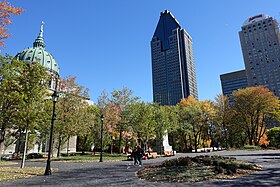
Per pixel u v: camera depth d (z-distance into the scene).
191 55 178.75
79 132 34.12
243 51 130.88
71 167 18.12
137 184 8.77
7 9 11.40
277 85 116.25
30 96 17.25
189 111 54.94
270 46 122.75
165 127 41.16
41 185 9.34
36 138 39.50
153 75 178.38
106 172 13.62
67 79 33.94
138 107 38.88
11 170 15.73
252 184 7.66
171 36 178.88
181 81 163.12
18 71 17.22
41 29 109.62
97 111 41.53
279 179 8.45
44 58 93.12
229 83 141.12
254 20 131.38
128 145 49.03
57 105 31.56
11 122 17.75
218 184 7.95
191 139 64.56
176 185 8.20
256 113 49.62
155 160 24.03
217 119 53.44
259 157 20.25
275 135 39.72
